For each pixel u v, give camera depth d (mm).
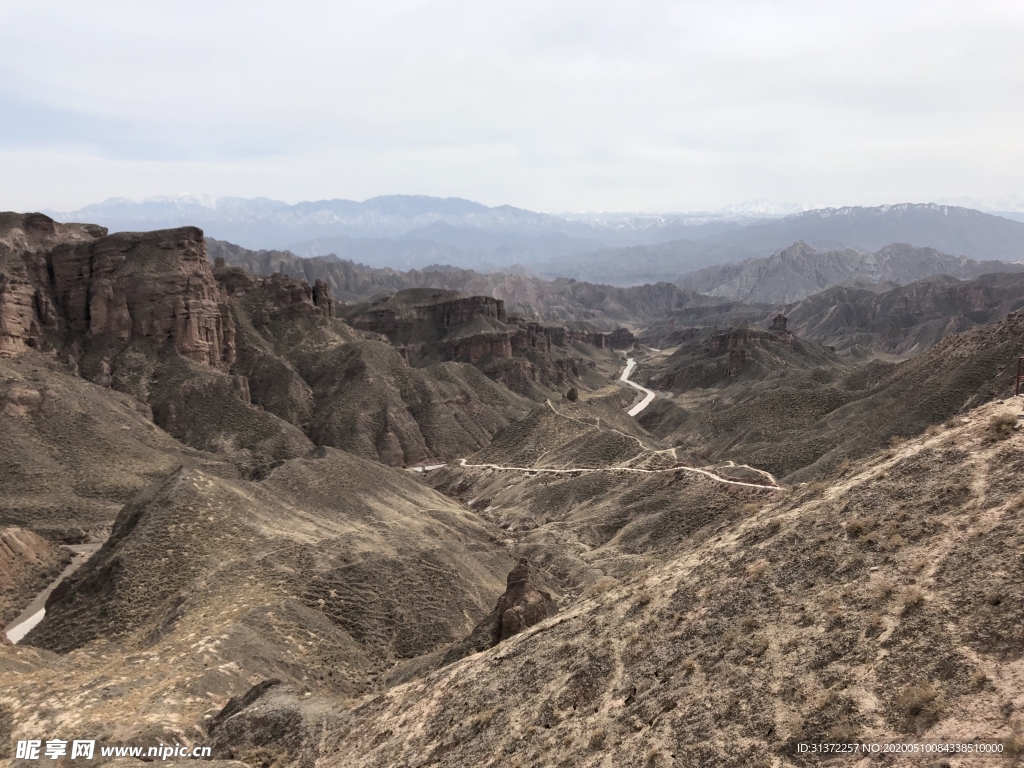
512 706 28375
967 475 25656
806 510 30094
